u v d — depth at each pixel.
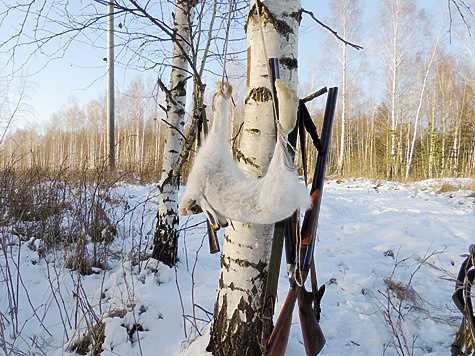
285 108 1.22
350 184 14.38
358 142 35.22
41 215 4.60
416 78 26.64
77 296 2.75
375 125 34.12
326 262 4.70
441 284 4.29
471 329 2.31
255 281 2.15
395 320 3.42
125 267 3.87
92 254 4.08
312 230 1.51
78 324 2.80
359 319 3.37
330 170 25.11
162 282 3.77
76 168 5.50
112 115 10.67
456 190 11.69
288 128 1.24
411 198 9.95
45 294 3.40
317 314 1.70
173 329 2.81
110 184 4.95
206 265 4.46
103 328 2.68
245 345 2.15
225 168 1.32
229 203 1.27
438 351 3.03
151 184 7.95
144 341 2.69
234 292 2.17
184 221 6.06
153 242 4.39
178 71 4.33
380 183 14.33
